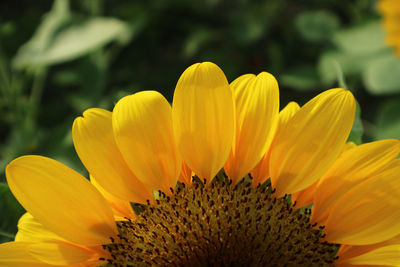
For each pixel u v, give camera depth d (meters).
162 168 0.47
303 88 1.09
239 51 1.20
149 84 1.14
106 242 0.47
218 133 0.47
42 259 0.45
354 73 0.91
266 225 0.47
